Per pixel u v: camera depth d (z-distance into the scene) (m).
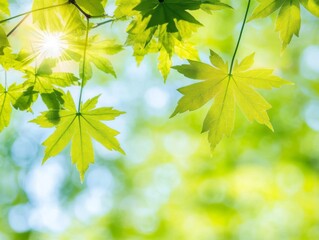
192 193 10.05
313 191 9.33
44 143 2.56
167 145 12.20
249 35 9.30
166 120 11.95
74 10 2.35
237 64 2.46
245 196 9.40
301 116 9.91
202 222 10.17
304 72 9.81
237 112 9.80
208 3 2.38
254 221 10.30
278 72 9.71
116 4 2.37
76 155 2.63
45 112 2.50
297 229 10.03
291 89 9.79
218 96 2.50
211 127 2.55
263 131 9.73
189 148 11.40
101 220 12.28
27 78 2.45
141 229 11.78
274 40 9.28
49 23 2.34
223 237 10.32
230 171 9.34
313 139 9.92
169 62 2.61
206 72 2.45
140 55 2.57
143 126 12.59
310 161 9.62
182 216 10.50
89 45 2.48
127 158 13.27
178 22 2.47
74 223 12.77
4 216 12.34
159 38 2.48
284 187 9.41
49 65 2.42
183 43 2.54
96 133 2.60
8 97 2.46
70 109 2.52
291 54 9.59
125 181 13.24
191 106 2.48
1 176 12.86
